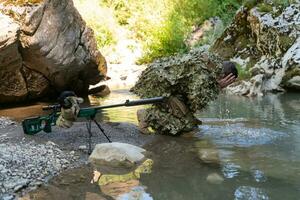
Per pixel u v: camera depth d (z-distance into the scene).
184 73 6.07
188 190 4.00
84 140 5.81
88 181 4.34
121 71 14.73
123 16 18.16
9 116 7.84
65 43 8.97
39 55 8.45
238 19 12.59
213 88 6.03
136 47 16.73
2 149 5.15
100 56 10.77
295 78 10.37
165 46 15.81
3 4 8.02
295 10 11.41
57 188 4.15
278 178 4.25
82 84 10.62
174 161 4.96
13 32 7.75
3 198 3.88
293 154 5.09
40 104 9.26
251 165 4.70
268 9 11.74
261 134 6.11
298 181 4.16
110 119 7.41
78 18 9.60
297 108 8.17
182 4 16.98
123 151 4.95
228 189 3.99
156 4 17.55
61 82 9.63
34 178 4.39
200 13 16.73
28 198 3.90
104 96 10.63
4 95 8.75
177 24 15.89
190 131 6.36
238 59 12.21
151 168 4.73
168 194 3.91
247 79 10.84
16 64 8.37
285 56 10.75
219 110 8.16
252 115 7.56
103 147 5.07
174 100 6.20
